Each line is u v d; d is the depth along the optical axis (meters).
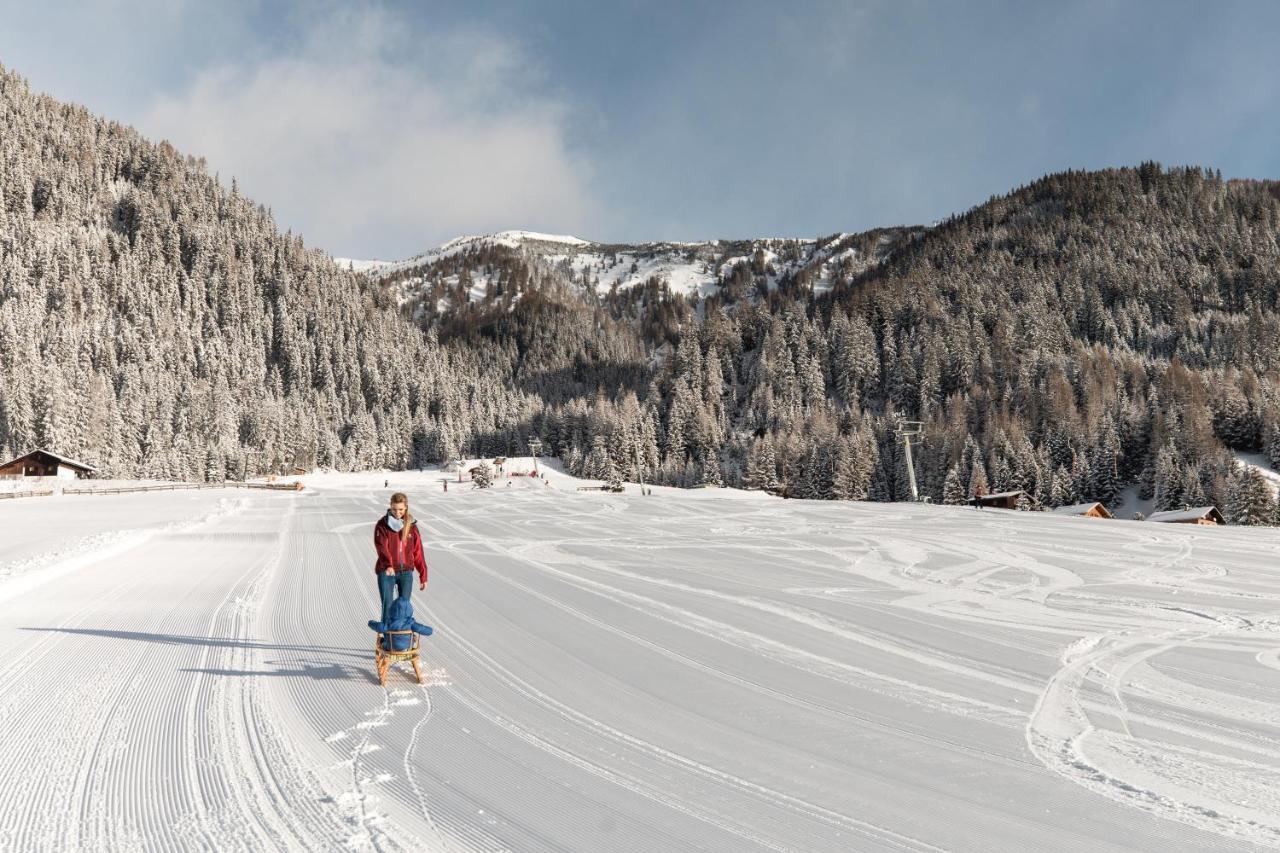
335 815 3.53
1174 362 126.19
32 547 17.78
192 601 9.77
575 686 5.74
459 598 9.88
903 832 3.37
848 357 161.38
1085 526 20.34
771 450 103.06
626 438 124.00
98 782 3.94
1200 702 5.38
